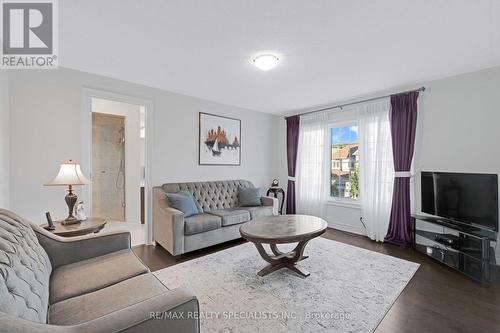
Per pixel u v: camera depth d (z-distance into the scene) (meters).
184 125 3.94
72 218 2.43
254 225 2.63
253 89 3.62
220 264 2.75
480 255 2.38
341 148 4.45
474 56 2.51
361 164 3.93
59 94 2.81
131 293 1.33
